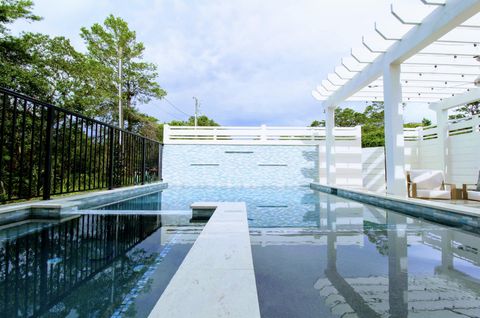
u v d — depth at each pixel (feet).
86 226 9.55
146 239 7.89
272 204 16.80
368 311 4.10
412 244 7.69
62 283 5.01
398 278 5.29
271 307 4.22
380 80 22.38
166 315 3.34
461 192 16.83
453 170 25.99
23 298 4.45
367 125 69.41
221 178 33.81
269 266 5.94
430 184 19.44
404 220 11.57
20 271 5.52
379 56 18.30
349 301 4.41
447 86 22.85
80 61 38.58
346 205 16.62
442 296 4.57
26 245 7.27
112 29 49.06
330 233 9.10
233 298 3.77
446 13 12.39
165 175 33.71
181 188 29.48
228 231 7.50
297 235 8.73
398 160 16.70
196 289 4.02
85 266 5.87
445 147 26.89
